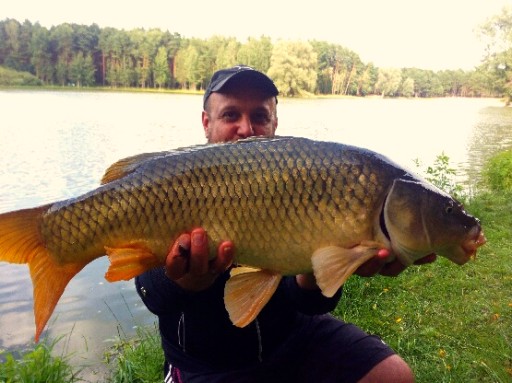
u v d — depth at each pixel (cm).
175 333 86
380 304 160
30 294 203
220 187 68
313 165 68
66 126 862
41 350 115
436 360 124
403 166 71
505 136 884
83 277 216
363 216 68
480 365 120
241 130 100
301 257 69
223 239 69
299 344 88
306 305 84
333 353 85
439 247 71
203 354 84
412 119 1273
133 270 69
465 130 997
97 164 520
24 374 108
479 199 304
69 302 190
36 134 747
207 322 82
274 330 85
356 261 67
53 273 71
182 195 68
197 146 72
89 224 70
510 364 121
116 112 1172
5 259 70
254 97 100
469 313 151
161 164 69
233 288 71
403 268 72
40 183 420
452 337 135
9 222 70
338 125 1024
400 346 131
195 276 70
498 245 215
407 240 69
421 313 152
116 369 138
